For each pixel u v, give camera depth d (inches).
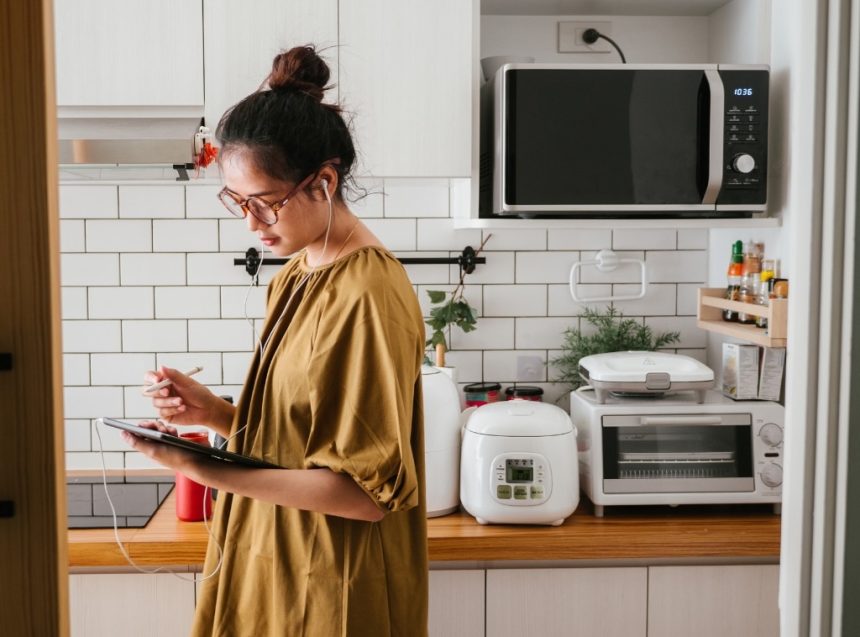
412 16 87.0
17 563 26.9
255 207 54.1
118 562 77.1
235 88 86.0
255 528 58.1
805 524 34.8
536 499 81.0
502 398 104.0
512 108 84.0
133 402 104.1
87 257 102.4
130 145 80.0
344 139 56.1
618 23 103.8
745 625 81.5
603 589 80.8
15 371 26.4
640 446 85.4
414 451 58.7
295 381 54.6
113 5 85.1
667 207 85.7
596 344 102.5
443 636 80.7
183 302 103.3
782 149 88.7
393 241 103.9
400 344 52.5
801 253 34.4
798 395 34.9
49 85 26.1
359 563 54.6
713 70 84.7
